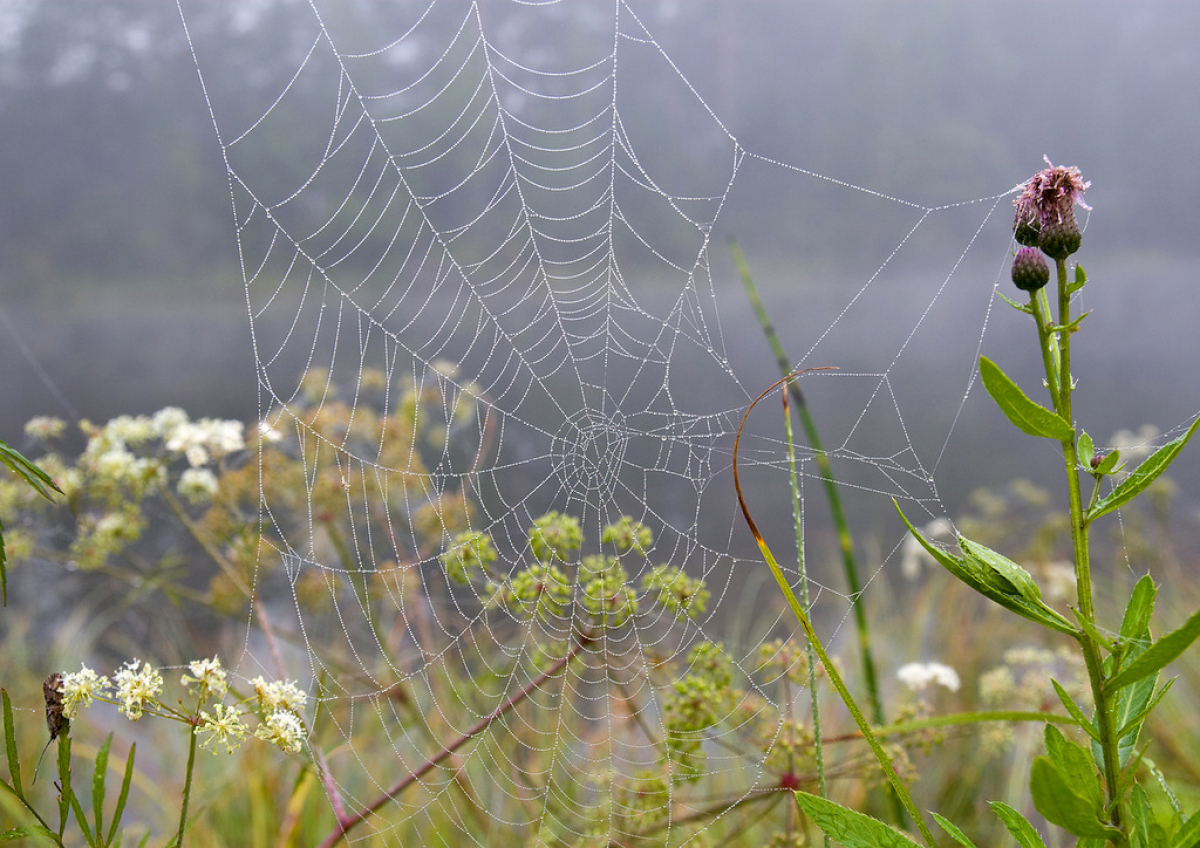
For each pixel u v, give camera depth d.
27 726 5.58
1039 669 4.38
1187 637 1.10
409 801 4.04
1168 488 6.84
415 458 4.49
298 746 1.93
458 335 8.84
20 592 7.24
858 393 10.58
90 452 3.92
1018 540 7.62
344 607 5.25
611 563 3.12
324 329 10.42
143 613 6.55
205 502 4.42
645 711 4.11
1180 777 4.19
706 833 3.12
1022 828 1.45
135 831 4.41
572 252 9.49
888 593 7.02
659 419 4.94
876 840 1.39
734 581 6.68
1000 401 1.22
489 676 4.37
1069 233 1.23
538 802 3.72
